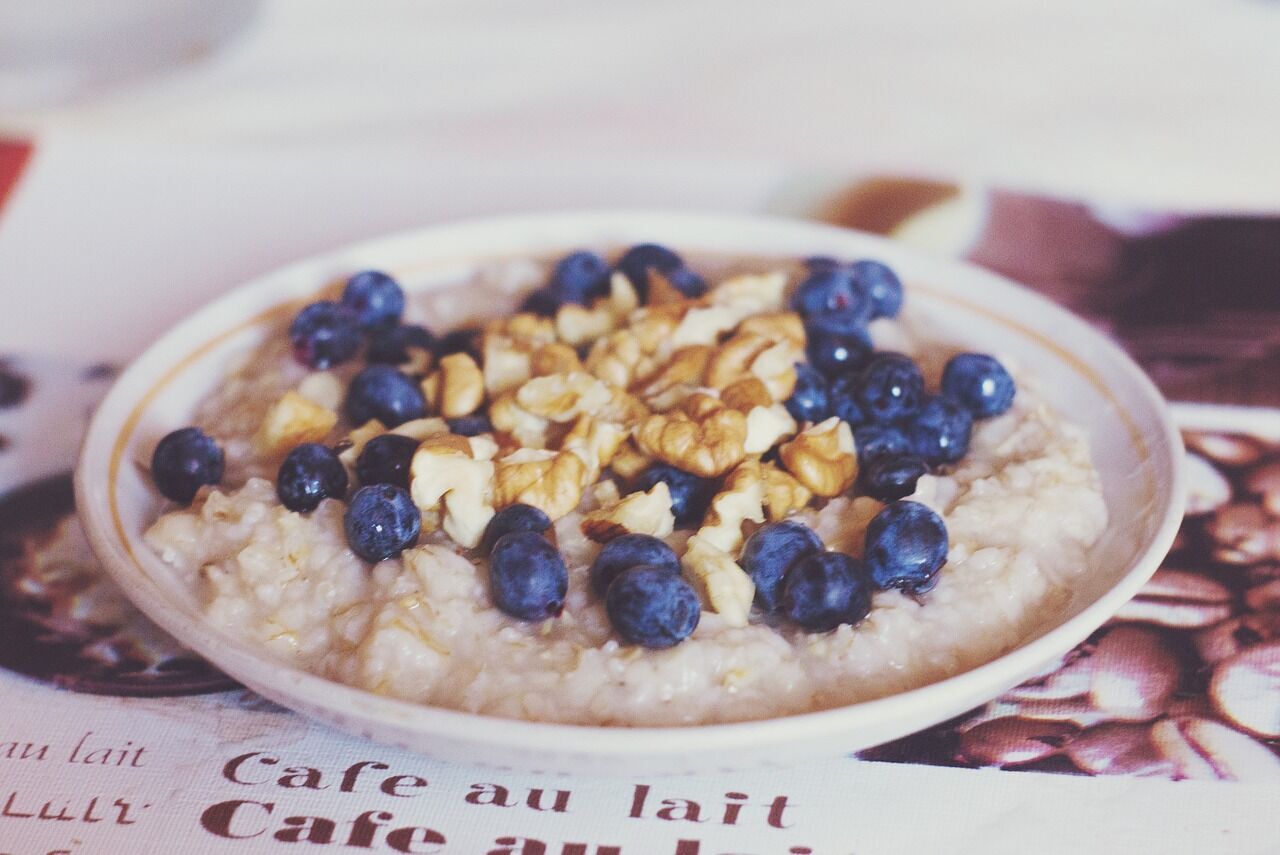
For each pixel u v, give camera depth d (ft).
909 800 1.07
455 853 1.04
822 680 1.10
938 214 1.55
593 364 1.28
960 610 1.12
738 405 1.23
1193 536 1.24
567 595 1.13
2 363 1.40
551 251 1.46
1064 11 1.90
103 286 1.49
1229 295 1.46
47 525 1.26
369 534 1.14
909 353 1.35
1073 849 1.04
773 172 1.61
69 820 1.06
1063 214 1.55
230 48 1.83
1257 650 1.16
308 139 1.69
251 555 1.14
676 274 1.39
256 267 1.51
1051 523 1.18
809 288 1.34
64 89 1.77
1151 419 1.23
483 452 1.21
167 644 1.18
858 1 1.94
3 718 1.12
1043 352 1.33
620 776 1.04
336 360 1.33
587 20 1.90
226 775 1.08
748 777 1.08
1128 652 1.16
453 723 1.00
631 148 1.67
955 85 1.76
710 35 1.87
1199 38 1.83
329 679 1.10
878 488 1.20
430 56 1.83
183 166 1.65
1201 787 1.07
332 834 1.05
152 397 1.28
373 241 1.43
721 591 1.11
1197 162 1.63
